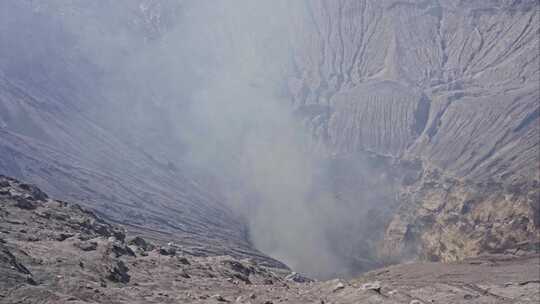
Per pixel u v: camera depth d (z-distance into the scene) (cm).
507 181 10981
